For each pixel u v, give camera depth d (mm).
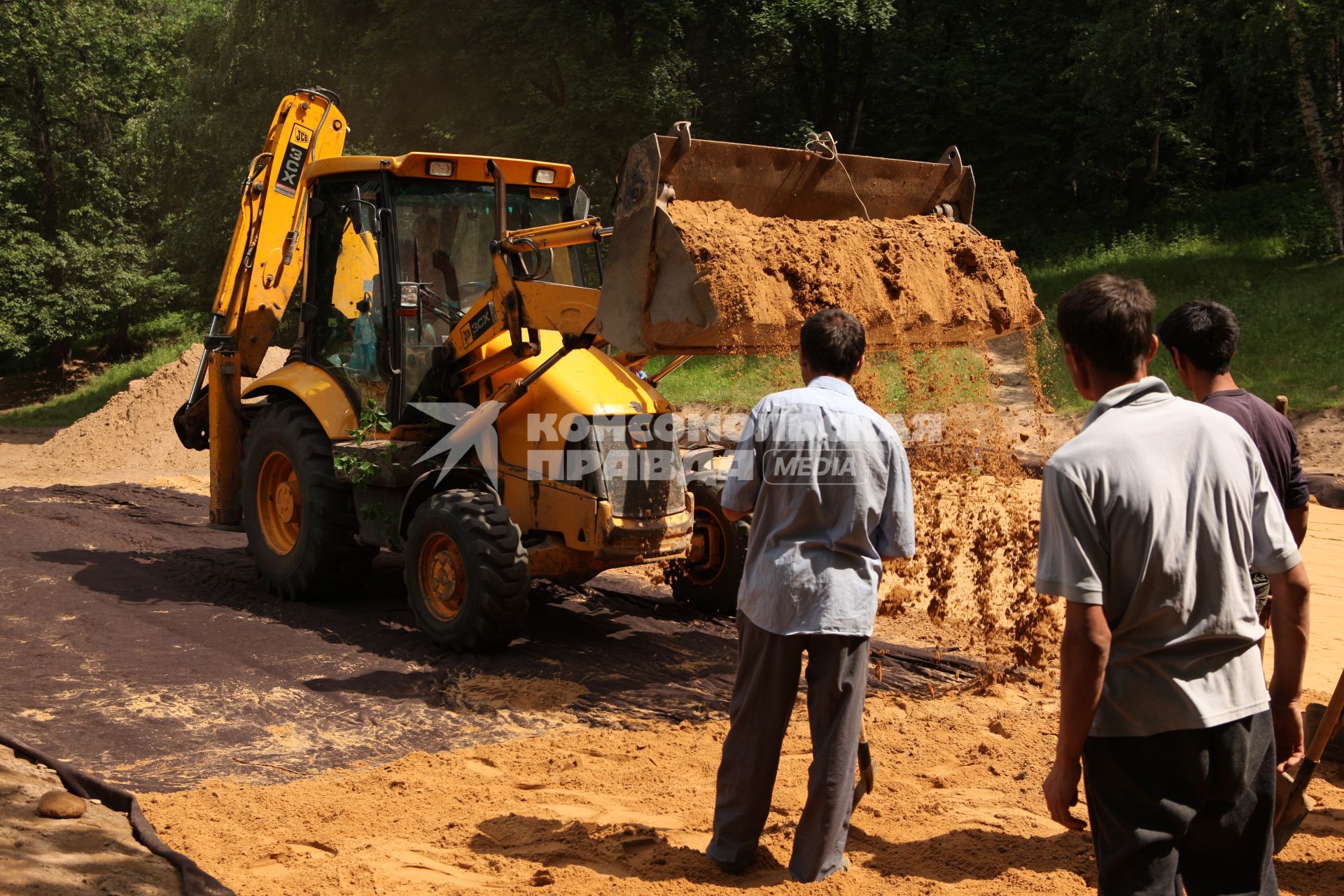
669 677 5824
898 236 5340
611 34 22031
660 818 4020
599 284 7430
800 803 4137
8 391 31047
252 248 7965
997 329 5578
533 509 6234
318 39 23891
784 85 27812
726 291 4625
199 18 26172
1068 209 27078
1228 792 2428
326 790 4238
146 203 31250
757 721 3463
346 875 3477
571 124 20859
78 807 3828
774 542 3439
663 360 17891
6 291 28109
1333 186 18188
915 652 6125
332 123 8328
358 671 5801
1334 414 12164
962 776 4441
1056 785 2455
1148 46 19969
